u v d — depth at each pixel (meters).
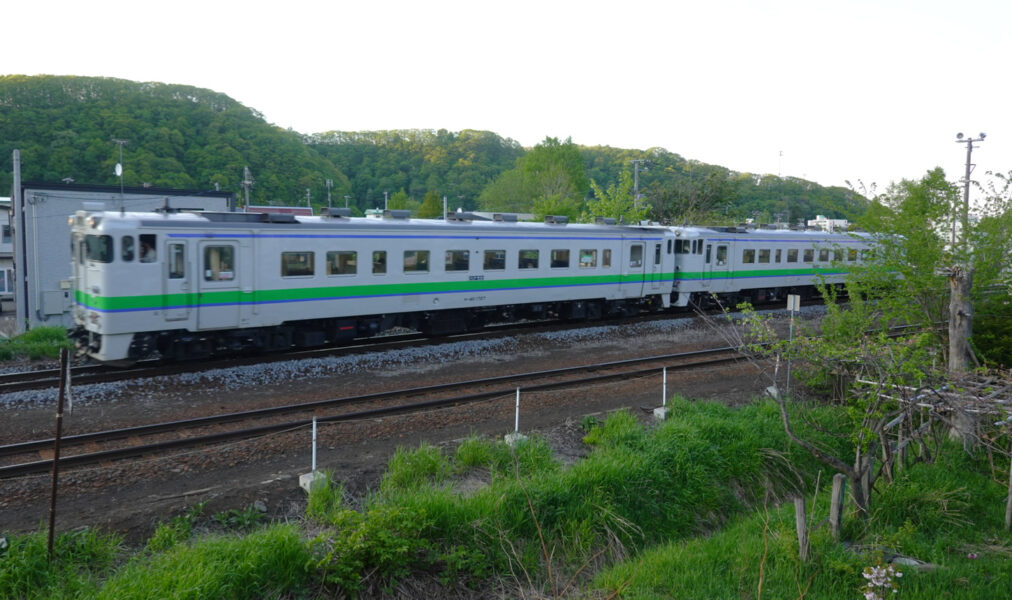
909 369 7.29
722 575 6.74
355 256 15.40
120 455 8.52
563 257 19.34
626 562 7.19
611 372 14.17
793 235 26.73
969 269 10.84
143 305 12.70
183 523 6.60
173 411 10.67
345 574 5.89
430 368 14.09
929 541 7.84
